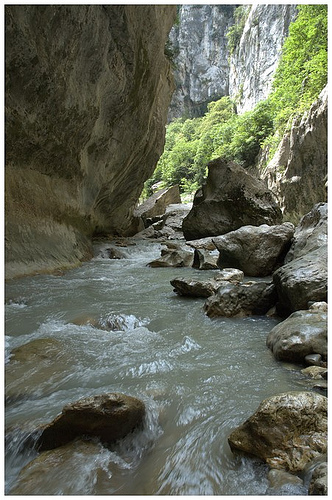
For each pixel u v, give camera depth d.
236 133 32.56
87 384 2.56
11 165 6.46
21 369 2.78
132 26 8.76
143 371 2.77
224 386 2.50
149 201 23.45
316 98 19.64
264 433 1.72
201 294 5.28
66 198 8.55
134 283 6.52
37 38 5.72
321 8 21.64
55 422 1.94
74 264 8.30
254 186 11.17
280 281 4.12
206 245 10.48
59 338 3.49
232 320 4.17
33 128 6.50
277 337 3.08
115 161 11.28
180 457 1.84
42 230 7.39
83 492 1.61
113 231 16.19
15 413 2.20
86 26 6.82
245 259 7.18
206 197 12.20
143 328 3.86
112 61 8.47
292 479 1.54
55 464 1.74
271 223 10.70
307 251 5.71
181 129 62.62
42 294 5.38
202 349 3.23
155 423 2.12
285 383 2.51
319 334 2.85
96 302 5.01
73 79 7.07
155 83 11.60
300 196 19.97
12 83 5.72
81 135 8.20
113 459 1.82
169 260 8.84
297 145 19.69
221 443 1.92
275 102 26.42
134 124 11.22
